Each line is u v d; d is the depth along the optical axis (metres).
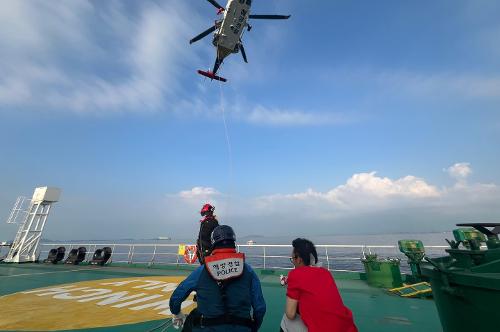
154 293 7.65
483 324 1.97
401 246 8.59
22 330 4.70
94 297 7.16
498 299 1.86
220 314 2.24
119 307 6.14
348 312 2.40
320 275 2.62
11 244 15.80
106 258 14.57
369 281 8.81
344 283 9.24
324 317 2.32
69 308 6.07
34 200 16.72
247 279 2.46
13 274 11.34
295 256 2.88
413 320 5.27
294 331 2.55
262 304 2.44
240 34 16.02
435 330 4.71
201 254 4.92
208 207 5.34
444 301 2.48
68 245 16.12
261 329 4.75
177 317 2.72
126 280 9.93
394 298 7.03
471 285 2.03
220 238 2.59
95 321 5.15
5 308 6.08
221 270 2.38
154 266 13.41
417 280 8.13
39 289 8.32
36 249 16.09
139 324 4.97
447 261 3.04
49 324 4.98
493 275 1.97
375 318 5.43
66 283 9.38
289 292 2.61
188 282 2.49
